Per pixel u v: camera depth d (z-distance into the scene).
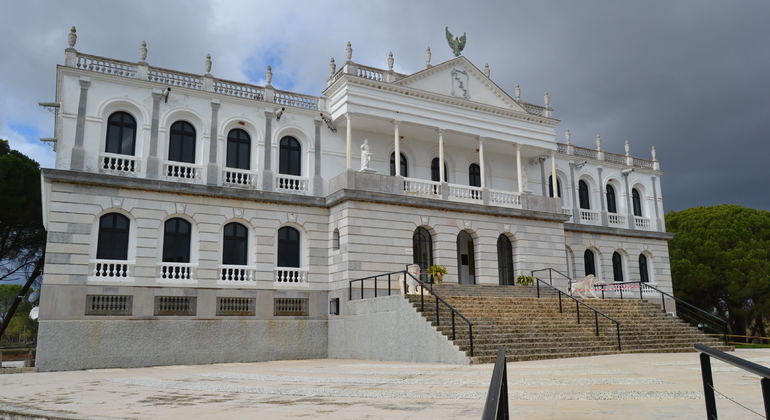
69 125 24.75
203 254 26.28
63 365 22.69
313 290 28.34
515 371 14.45
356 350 25.41
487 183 35.19
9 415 9.28
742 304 47.59
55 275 23.27
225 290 26.39
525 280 31.16
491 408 3.30
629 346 22.27
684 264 47.09
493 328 20.84
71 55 25.28
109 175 24.53
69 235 23.78
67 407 9.78
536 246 32.97
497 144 33.91
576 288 31.36
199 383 13.80
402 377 14.02
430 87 31.48
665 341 23.89
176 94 27.23
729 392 10.23
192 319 25.38
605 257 39.12
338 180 28.94
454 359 18.58
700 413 8.11
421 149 33.09
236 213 27.34
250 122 28.69
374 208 28.38
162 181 25.64
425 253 30.33
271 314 27.22
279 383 13.29
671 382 11.75
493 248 31.59
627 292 39.00
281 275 28.03
